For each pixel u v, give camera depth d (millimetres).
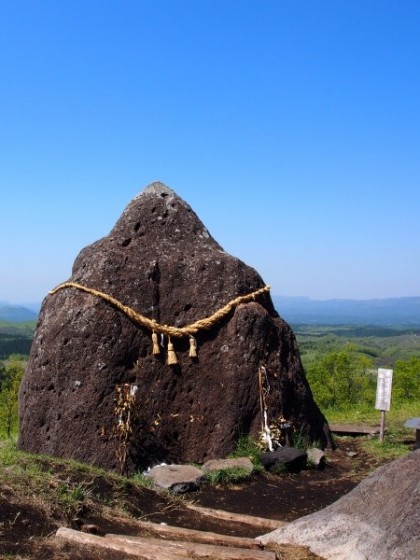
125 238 10258
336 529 5379
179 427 9406
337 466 9797
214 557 5105
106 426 8844
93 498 6477
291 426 10055
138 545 5293
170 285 9938
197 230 10797
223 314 9852
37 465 6852
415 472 5223
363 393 25219
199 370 9672
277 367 10070
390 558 4719
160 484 7816
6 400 24125
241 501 7879
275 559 5094
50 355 9242
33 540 5141
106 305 9359
